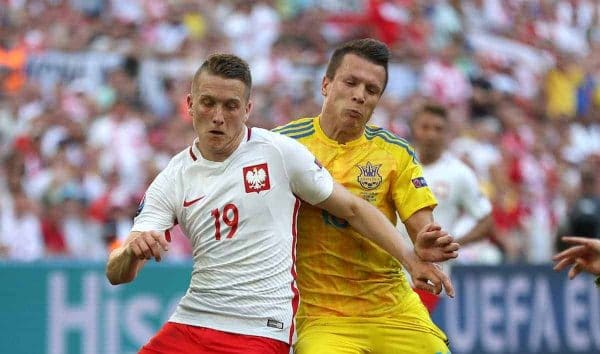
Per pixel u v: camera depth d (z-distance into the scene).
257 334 18.22
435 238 18.17
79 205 42.69
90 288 32.97
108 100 52.31
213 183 18.41
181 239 39.09
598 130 64.12
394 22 61.78
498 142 55.91
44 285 32.84
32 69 54.44
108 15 59.53
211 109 17.91
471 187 30.14
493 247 42.94
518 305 35.78
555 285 36.09
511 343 35.59
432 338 20.36
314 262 19.80
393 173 19.91
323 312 19.83
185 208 18.50
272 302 18.31
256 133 18.69
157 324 33.22
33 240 41.56
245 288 18.28
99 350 32.91
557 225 45.50
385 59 19.53
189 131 50.22
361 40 19.66
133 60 54.31
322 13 61.56
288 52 58.03
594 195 44.94
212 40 58.59
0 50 55.16
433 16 64.81
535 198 50.75
